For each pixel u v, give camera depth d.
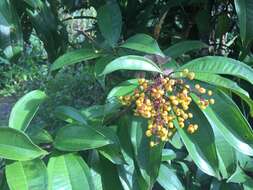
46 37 0.63
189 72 0.42
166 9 0.68
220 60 0.43
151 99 0.40
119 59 0.41
